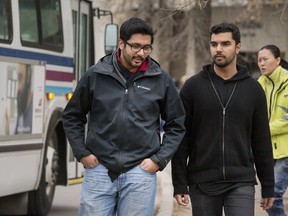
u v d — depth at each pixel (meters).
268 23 60.31
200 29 53.34
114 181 11.61
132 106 11.59
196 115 12.42
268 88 15.55
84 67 24.97
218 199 12.45
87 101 11.91
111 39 25.06
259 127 12.60
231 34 12.25
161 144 11.91
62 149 22.91
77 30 24.39
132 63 11.55
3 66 18.47
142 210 11.61
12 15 19.03
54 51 21.56
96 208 11.66
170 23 53.06
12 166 19.06
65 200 25.31
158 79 11.75
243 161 12.41
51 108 21.34
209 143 12.38
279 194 15.51
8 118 18.72
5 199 21.84
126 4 53.69
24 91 19.52
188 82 12.53
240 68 12.51
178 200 12.58
